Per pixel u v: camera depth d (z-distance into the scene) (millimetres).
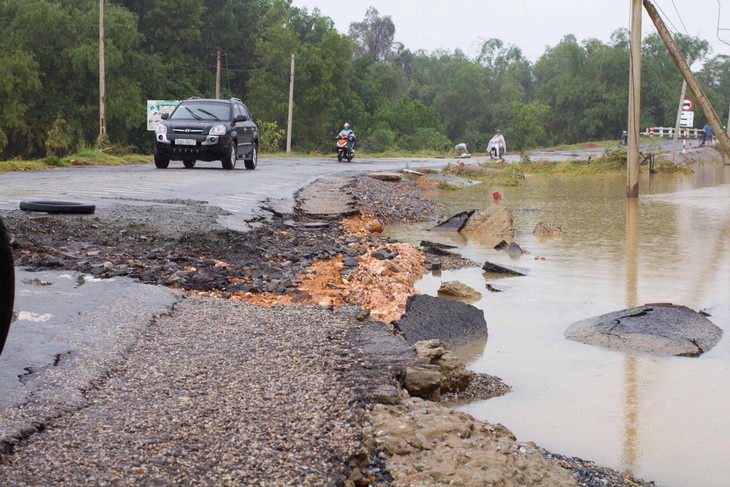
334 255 10164
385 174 24906
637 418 4926
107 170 22062
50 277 6859
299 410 4121
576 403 5191
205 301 6477
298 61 72500
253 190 16562
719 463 4266
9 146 54031
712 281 9398
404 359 5215
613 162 36375
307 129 74250
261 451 3611
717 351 6477
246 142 24391
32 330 5219
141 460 3449
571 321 7445
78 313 5723
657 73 111312
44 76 53281
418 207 17953
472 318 7074
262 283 7965
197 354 5031
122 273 7301
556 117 112875
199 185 16828
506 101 118000
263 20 75312
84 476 3279
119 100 53469
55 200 11688
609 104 107312
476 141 114875
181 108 23906
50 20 51906
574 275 9844
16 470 3293
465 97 117938
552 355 6332
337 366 4934
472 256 11406
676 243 12633
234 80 75188
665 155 46344
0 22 53281
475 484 3484
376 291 8031
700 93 15703
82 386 4312
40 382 4301
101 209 10984
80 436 3658
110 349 4992
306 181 20562
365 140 71750
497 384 5535
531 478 3645
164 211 11312
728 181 30000
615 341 6676
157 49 64625
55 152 37531
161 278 7367
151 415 3961
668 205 19266
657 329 6867
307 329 5793
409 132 90000
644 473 4133
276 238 10945
